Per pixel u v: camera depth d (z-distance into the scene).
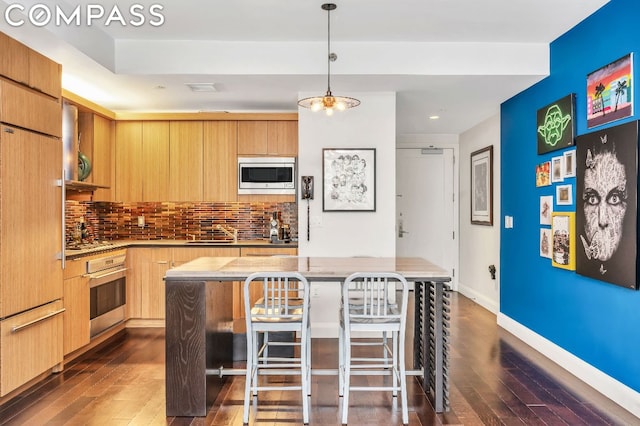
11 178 3.17
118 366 3.97
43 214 3.55
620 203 3.11
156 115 5.51
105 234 5.98
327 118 4.89
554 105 4.06
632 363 3.08
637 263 2.96
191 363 3.04
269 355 4.12
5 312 3.12
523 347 4.57
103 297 4.66
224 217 5.98
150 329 5.21
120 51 4.16
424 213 7.73
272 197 5.57
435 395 3.11
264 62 4.20
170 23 3.79
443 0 3.37
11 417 2.98
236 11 3.56
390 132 4.87
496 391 3.45
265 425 2.91
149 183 5.60
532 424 2.91
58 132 3.75
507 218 5.26
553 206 4.16
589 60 3.58
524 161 4.79
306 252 4.91
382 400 3.29
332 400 3.30
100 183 5.34
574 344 3.82
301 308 3.31
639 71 3.01
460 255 7.57
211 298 3.24
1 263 3.08
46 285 3.59
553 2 3.37
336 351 4.43
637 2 3.01
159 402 3.23
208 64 4.18
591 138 3.45
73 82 4.43
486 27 3.86
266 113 5.58
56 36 3.23
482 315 5.95
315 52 4.20
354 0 3.38
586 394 3.38
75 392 3.39
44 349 3.57
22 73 3.32
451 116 6.07
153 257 5.27
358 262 3.63
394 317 2.99
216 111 5.88
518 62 4.21
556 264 4.07
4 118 3.11
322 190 4.90
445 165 7.70
